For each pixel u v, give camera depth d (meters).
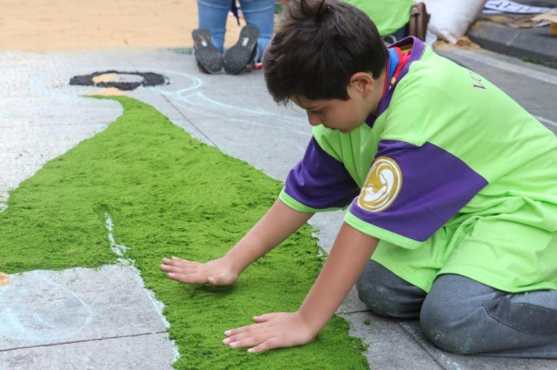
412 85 2.16
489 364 2.21
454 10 7.92
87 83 5.50
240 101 5.21
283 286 2.59
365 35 2.02
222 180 3.56
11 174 3.58
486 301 2.17
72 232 2.94
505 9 8.77
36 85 5.39
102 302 2.45
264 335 2.20
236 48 6.09
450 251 2.33
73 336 2.26
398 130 2.12
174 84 5.66
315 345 2.23
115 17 8.99
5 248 2.78
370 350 2.26
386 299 2.37
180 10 9.73
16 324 2.31
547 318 2.21
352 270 2.16
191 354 2.15
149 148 4.00
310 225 3.12
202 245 2.88
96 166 3.71
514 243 2.25
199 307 2.43
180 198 3.32
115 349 2.20
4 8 9.36
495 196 2.33
